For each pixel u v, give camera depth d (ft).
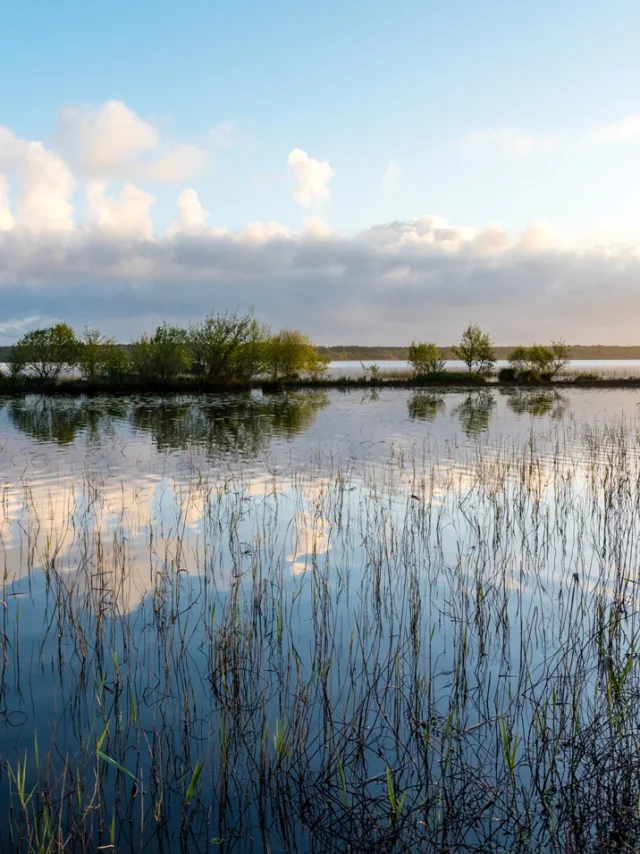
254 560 23.44
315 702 14.14
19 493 34.50
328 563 23.47
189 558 24.08
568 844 9.91
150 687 14.75
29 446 50.88
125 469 41.57
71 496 33.88
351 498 33.65
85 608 19.20
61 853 9.50
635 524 28.66
